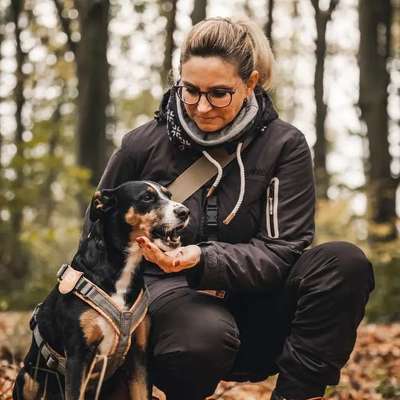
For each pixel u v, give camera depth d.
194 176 4.37
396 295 12.17
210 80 4.10
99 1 16.23
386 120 17.73
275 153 4.36
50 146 25.02
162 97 4.52
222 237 4.33
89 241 4.28
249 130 4.33
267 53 4.52
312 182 4.45
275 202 4.33
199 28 4.21
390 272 12.45
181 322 4.12
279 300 4.35
